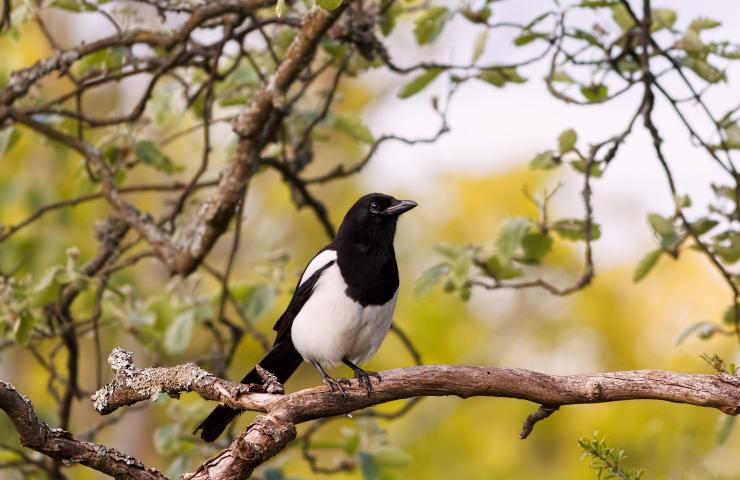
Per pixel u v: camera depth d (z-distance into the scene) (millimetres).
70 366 12172
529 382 6973
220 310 12195
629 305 20578
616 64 10094
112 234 11867
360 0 10836
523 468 19281
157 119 11898
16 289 10625
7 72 18828
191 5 10766
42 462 12055
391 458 11484
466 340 20453
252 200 24391
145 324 12219
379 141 11641
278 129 11945
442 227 21766
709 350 18438
